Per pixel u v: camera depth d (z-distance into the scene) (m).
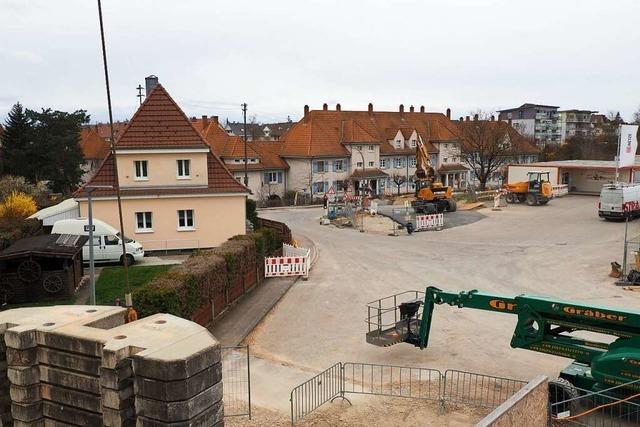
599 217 46.97
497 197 54.34
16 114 62.78
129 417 7.46
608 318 12.74
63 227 28.98
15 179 52.03
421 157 52.09
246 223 37.56
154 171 32.50
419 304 17.55
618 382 12.48
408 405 13.74
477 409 13.49
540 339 14.05
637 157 73.75
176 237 32.94
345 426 12.68
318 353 17.81
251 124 149.50
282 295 24.81
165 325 8.20
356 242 39.06
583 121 155.88
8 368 8.22
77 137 67.88
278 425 12.75
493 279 27.44
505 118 155.50
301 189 71.50
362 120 82.50
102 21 20.28
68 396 8.02
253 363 16.84
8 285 22.44
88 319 8.59
